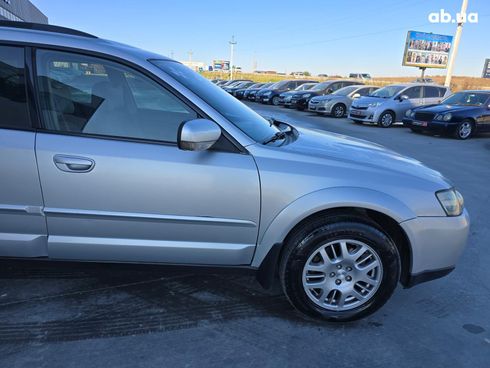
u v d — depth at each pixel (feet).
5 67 7.89
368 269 8.55
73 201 7.92
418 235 8.39
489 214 16.67
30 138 7.77
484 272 11.53
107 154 7.81
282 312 9.24
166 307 9.25
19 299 9.30
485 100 41.19
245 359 7.69
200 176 7.89
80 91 8.07
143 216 8.02
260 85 102.63
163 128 8.13
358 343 8.29
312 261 8.52
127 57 8.20
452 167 26.14
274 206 8.08
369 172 8.41
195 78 9.52
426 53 109.09
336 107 59.77
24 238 8.15
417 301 9.93
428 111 40.96
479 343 8.41
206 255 8.42
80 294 9.61
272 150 8.26
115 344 7.95
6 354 7.54
